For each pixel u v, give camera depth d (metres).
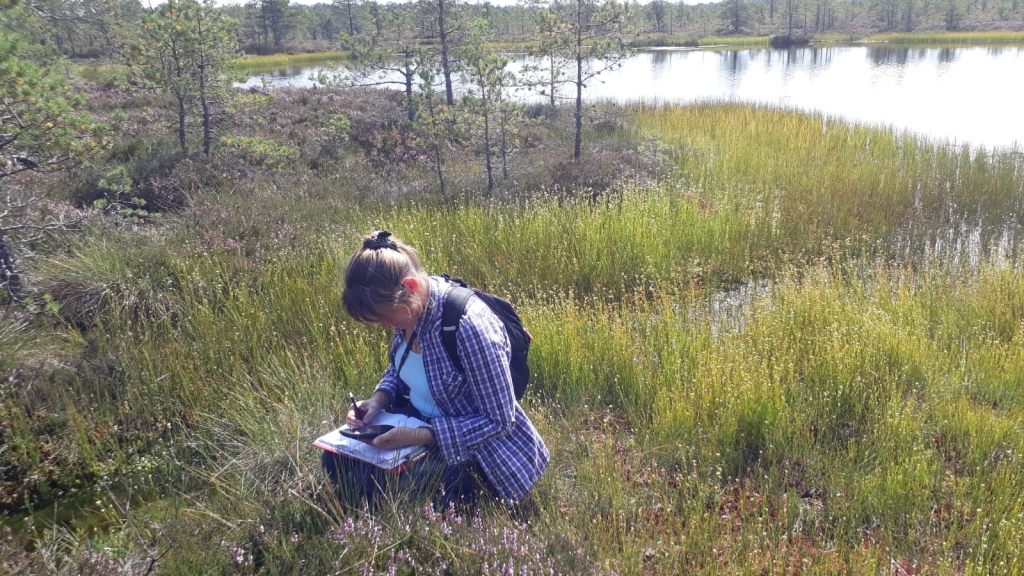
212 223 6.81
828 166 11.45
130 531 2.88
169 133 11.19
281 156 9.94
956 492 3.16
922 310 5.23
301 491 2.93
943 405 3.88
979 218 8.59
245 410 3.78
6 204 5.81
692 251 6.95
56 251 5.88
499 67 9.44
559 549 2.60
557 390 4.19
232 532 2.70
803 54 50.66
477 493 2.84
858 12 81.88
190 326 4.83
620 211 7.82
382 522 2.61
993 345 4.59
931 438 3.57
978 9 76.31
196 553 2.54
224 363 4.37
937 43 56.53
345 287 2.35
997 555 2.79
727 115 17.80
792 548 2.84
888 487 3.12
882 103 23.50
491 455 2.68
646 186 9.04
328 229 6.91
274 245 6.37
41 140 5.01
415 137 10.92
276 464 3.27
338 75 13.97
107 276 5.35
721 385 3.89
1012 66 35.41
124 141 10.17
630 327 4.74
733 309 5.87
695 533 2.85
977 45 52.25
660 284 5.91
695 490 3.28
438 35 14.23
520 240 6.87
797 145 13.72
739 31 78.31
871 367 4.18
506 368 2.46
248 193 8.37
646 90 30.80
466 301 2.42
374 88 19.31
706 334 4.66
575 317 4.83
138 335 4.76
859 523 3.06
